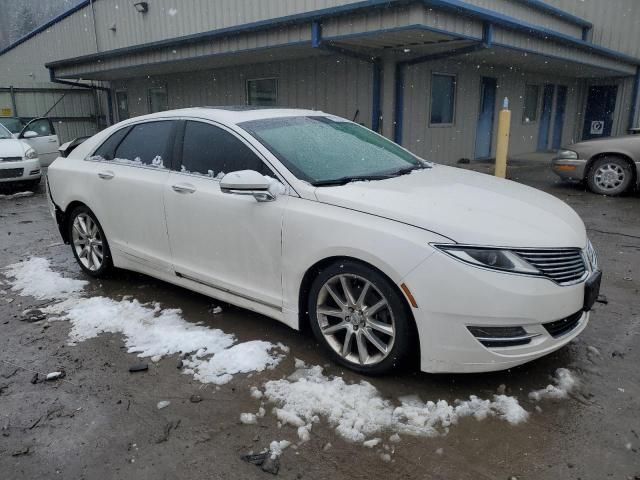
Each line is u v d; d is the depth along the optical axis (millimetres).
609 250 5797
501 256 2721
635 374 3139
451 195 3219
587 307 2998
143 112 18875
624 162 8898
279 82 13625
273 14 12883
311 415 2756
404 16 8156
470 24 9117
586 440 2559
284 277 3314
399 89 11312
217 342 3555
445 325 2744
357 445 2539
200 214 3717
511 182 3945
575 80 18906
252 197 3408
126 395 2994
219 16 14398
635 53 17281
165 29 16375
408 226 2840
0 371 3287
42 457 2502
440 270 2709
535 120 17172
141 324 3867
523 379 3084
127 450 2537
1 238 6641
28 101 19453
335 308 3252
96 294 4520
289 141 3686
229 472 2383
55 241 6422
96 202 4551
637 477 2312
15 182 10445
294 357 3346
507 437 2584
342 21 9070
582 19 17656
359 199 3061
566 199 8812
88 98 20922
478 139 14594
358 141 4113
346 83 12109
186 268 3947
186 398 2947
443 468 2387
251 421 2719
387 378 3084
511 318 2693
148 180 4102
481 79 14039
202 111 4027
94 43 19547
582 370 3186
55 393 3029
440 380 3062
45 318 4043
